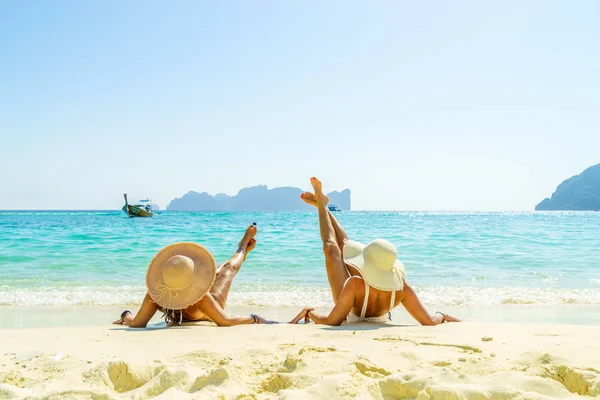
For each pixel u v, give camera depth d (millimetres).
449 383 2443
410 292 4746
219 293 5137
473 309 6324
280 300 6906
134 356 3311
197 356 3053
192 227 23969
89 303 6645
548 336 3912
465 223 29844
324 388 2377
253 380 2666
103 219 40031
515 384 2475
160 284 4785
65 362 3020
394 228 22781
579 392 2533
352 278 4703
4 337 4008
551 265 10766
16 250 12930
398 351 3301
